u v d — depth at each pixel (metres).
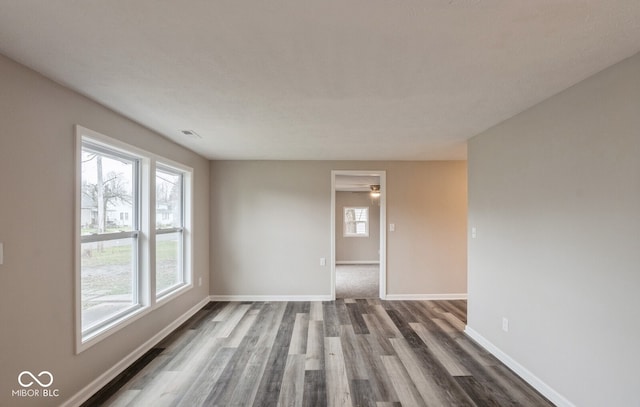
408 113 2.86
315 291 5.25
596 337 2.03
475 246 3.62
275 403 2.38
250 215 5.26
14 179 1.86
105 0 1.33
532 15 1.45
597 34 1.60
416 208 5.31
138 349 3.11
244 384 2.63
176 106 2.65
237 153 4.72
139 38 1.64
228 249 5.23
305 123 3.17
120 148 2.86
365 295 5.59
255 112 2.82
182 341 3.52
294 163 5.29
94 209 2.71
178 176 4.38
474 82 2.19
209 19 1.47
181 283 4.36
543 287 2.52
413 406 2.34
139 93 2.37
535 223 2.62
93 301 2.66
